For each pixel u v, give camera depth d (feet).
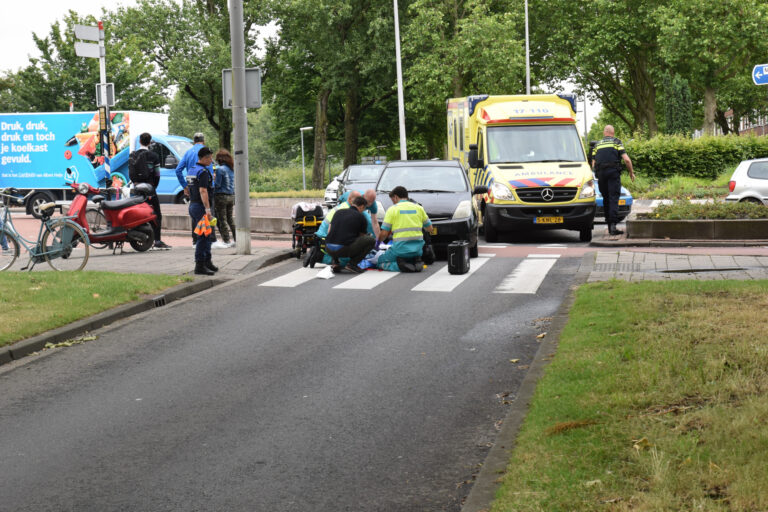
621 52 173.37
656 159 123.13
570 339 25.05
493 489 14.39
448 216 49.98
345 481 16.55
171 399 22.68
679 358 20.89
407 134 191.11
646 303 28.91
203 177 45.96
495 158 62.39
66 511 15.56
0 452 18.93
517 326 30.50
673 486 13.19
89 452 18.74
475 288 39.06
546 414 17.93
